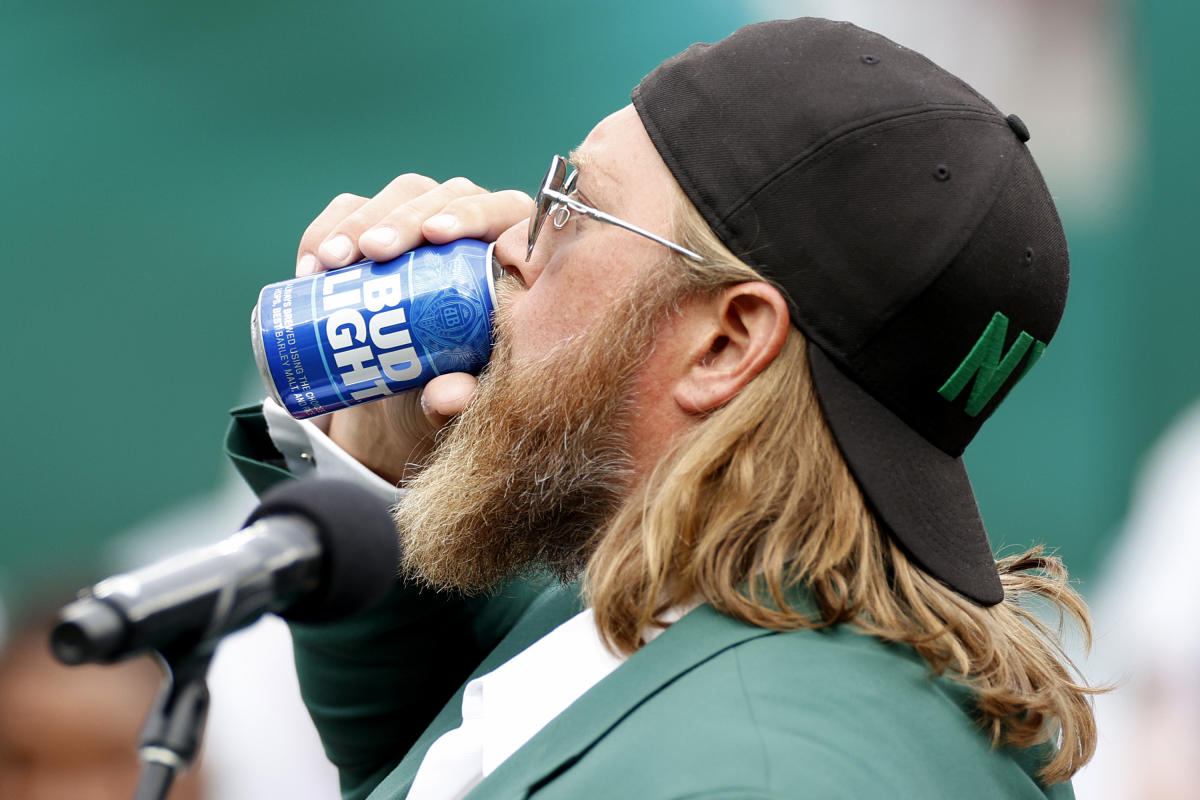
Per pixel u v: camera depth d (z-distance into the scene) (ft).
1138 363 40.81
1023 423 40.83
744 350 14.66
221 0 38.65
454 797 14.83
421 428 18.60
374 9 39.17
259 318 16.47
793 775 11.68
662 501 14.03
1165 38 40.37
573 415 15.34
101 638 8.72
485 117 39.58
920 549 14.12
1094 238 41.14
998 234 14.26
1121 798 31.91
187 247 39.22
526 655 14.96
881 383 14.34
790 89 14.56
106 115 39.01
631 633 13.98
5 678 23.04
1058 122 41.11
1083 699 15.75
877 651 13.51
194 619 9.18
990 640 14.19
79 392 38.96
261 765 29.37
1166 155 40.70
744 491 13.94
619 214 15.21
